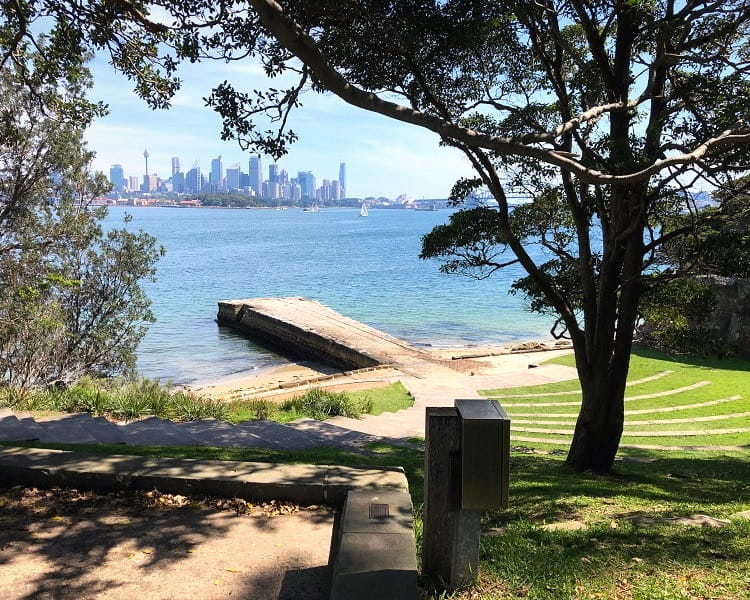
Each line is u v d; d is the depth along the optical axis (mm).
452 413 3494
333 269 71688
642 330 26266
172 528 4391
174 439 8883
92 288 20578
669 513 6098
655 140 8586
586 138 9906
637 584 3746
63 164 17906
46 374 19203
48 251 19109
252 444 9453
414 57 8039
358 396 18312
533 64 10656
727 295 25219
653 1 8023
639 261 9797
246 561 3953
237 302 41656
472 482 3311
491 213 9953
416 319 41750
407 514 3959
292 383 21250
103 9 7062
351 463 7715
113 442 8344
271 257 85375
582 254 10281
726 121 7484
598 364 10008
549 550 4324
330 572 3789
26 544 4121
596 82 9328
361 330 33219
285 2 6180
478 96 10453
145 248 21688
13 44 7930
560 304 10375
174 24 6219
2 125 14562
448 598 3373
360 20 7176
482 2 7719
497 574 3754
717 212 9070
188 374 28234
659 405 17906
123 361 21438
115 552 4047
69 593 3553
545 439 13961
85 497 4863
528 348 28297
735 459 11758
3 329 17578
